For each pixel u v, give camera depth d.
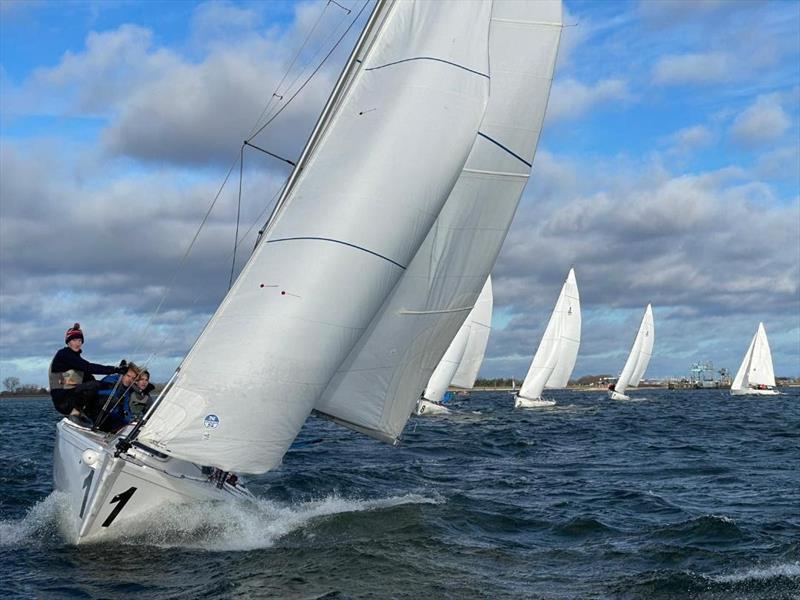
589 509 12.42
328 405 11.43
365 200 10.39
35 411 57.84
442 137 10.74
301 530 10.49
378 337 11.46
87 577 8.51
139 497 9.80
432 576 8.62
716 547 9.74
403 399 11.90
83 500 9.77
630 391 135.38
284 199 10.90
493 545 10.03
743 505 12.79
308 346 10.02
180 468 10.34
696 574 8.42
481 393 128.75
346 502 12.49
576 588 8.23
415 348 11.78
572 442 25.22
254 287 10.19
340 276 10.20
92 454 9.70
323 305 10.09
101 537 9.70
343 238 10.24
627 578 8.51
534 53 11.73
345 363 11.32
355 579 8.48
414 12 11.06
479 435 27.70
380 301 10.59
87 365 11.50
